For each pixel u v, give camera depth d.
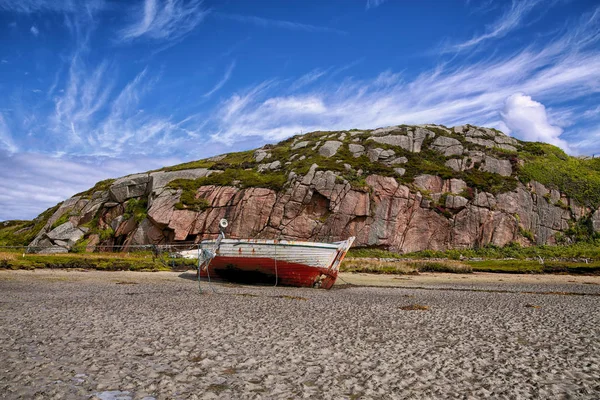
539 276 36.56
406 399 6.66
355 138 67.81
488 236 52.00
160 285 24.58
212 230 52.78
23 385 6.91
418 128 68.00
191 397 6.62
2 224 79.44
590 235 53.78
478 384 7.38
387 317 14.42
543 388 7.19
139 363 8.27
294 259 26.67
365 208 51.53
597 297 21.94
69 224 58.31
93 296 18.20
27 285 22.14
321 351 9.51
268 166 62.59
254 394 6.79
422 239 51.22
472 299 20.58
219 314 14.24
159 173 61.41
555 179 59.00
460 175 56.62
